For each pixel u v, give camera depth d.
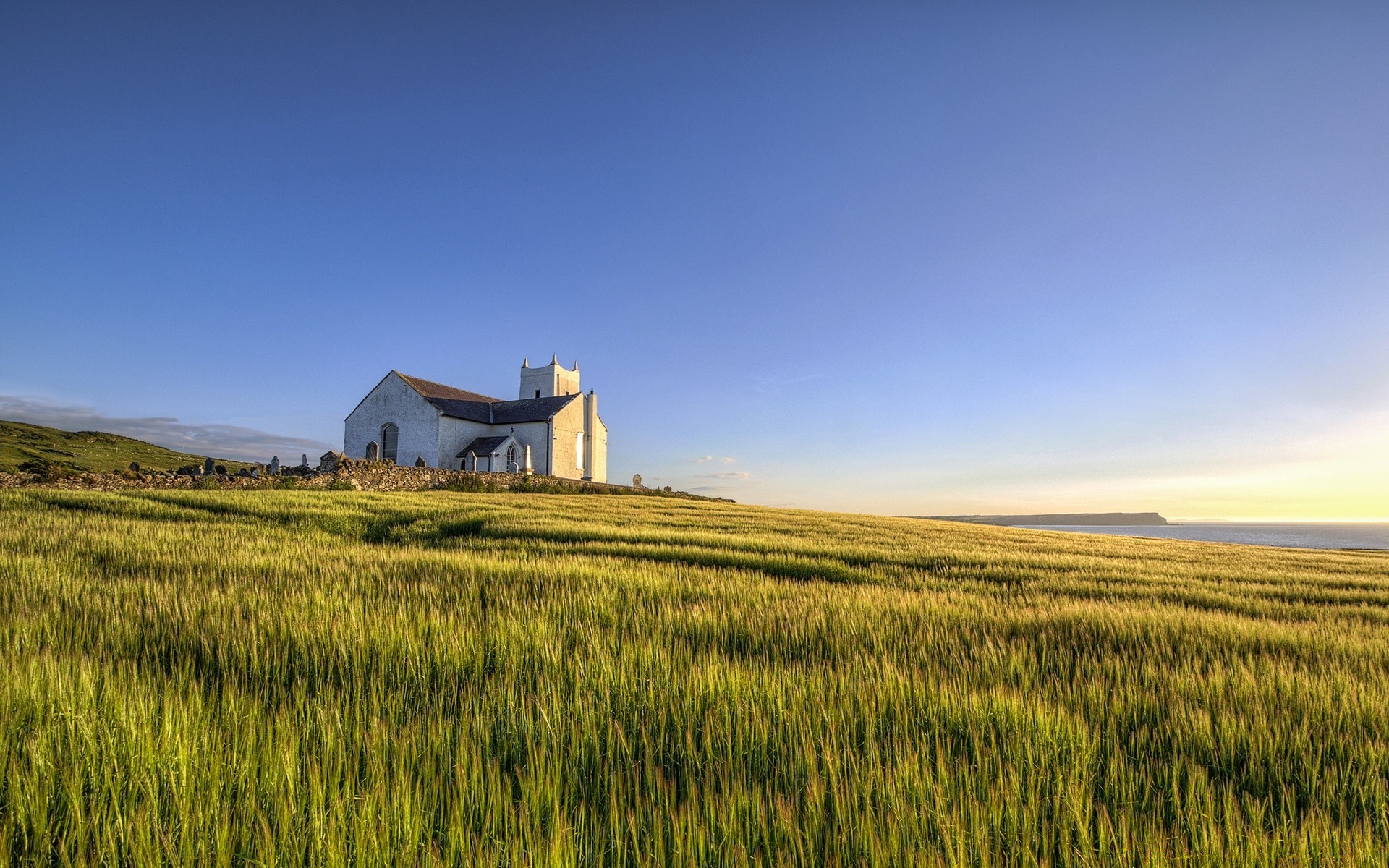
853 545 15.45
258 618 5.75
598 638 5.40
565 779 3.23
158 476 26.70
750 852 2.70
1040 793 3.21
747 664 4.99
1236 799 3.26
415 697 4.23
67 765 3.05
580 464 61.34
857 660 5.07
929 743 3.76
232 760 3.17
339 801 2.79
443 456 53.44
